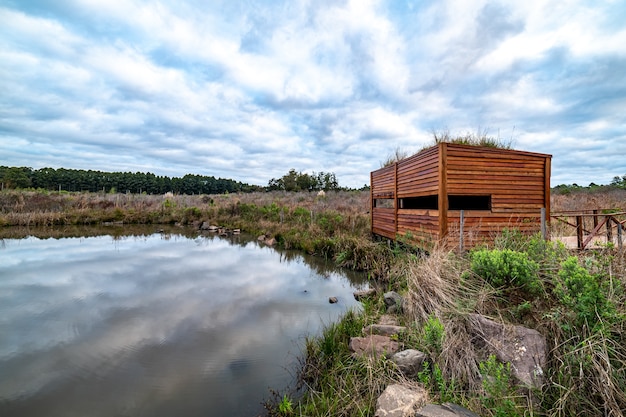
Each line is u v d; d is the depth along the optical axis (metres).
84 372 4.66
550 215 8.07
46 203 25.94
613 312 3.35
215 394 4.14
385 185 12.08
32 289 8.73
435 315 4.52
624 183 28.58
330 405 3.56
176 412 3.79
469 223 7.63
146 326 6.36
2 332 6.03
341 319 6.18
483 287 4.63
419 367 3.82
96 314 7.00
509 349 3.61
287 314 7.04
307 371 4.52
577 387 3.13
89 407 3.87
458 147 7.68
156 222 25.34
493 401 3.10
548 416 2.97
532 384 3.25
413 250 9.27
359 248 11.20
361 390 3.76
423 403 3.06
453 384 3.39
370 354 4.28
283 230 17.56
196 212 25.50
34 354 5.19
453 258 5.83
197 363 4.93
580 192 29.36
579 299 3.51
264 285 9.34
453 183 7.64
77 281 9.55
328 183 57.16
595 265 4.27
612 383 2.92
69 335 5.93
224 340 5.75
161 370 4.72
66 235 18.50
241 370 4.73
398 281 7.90
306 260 12.64
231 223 22.77
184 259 12.81
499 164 7.89
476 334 3.99
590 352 3.23
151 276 10.22
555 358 3.46
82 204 26.47
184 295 8.36
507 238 6.17
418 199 12.52
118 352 5.27
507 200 7.90
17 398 4.04
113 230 20.98
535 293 4.29
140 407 3.88
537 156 8.09
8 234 18.36
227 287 9.12
